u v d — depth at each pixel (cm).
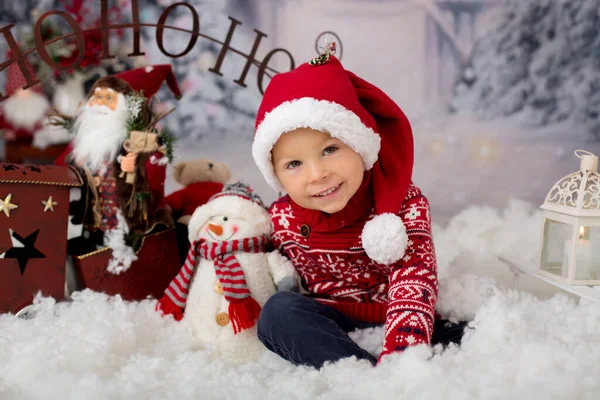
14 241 123
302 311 102
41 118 245
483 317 99
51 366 90
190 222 125
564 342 94
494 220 202
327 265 118
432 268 106
